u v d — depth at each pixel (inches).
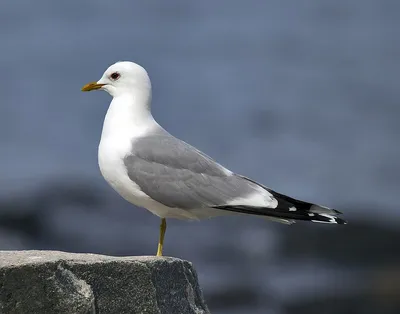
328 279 691.4
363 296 660.7
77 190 896.3
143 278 323.3
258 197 369.4
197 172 374.6
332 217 364.8
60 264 312.2
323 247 751.1
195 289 349.7
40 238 791.7
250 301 657.0
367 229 789.2
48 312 309.1
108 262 318.7
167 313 330.3
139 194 374.0
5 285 305.1
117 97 387.2
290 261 724.7
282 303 652.7
